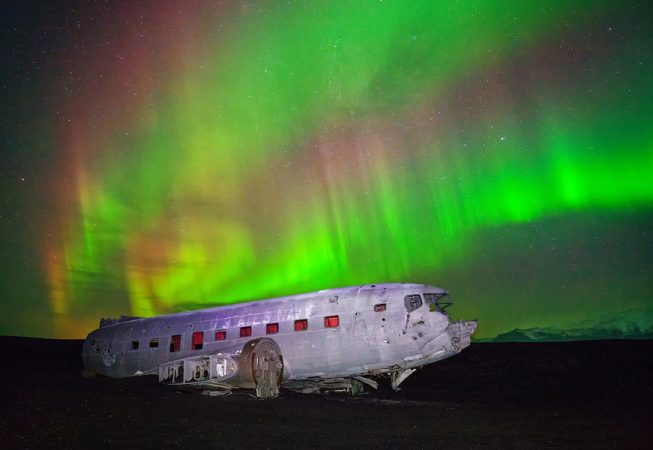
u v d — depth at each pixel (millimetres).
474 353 36062
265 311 23219
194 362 22156
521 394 25078
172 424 13625
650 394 23906
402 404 19828
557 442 12234
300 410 17344
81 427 12281
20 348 48219
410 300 21016
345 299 21641
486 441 12352
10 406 13594
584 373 29328
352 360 21188
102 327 29391
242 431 13172
